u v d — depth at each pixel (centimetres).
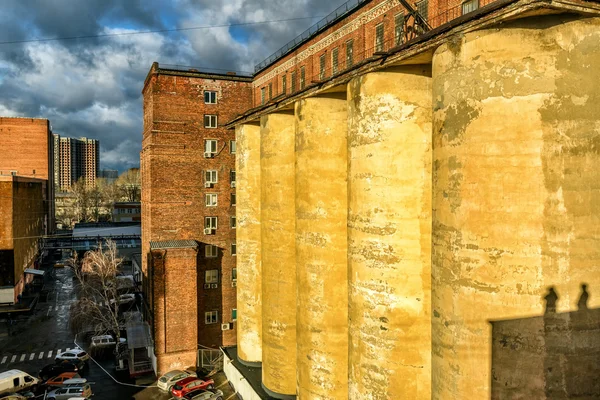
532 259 1008
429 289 1483
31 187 6425
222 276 3444
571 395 997
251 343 2870
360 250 1587
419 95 1467
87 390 2808
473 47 1082
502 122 1034
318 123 1972
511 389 1039
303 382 2077
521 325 1022
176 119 3344
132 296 4959
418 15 1627
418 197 1472
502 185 1038
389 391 1524
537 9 952
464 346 1119
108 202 13975
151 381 3056
